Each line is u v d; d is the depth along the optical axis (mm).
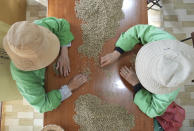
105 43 1362
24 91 1203
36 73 1243
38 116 2164
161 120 1482
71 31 1375
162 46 1013
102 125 1283
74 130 1305
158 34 1217
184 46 988
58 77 1345
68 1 1396
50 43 1034
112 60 1313
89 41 1360
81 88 1335
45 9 2250
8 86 1406
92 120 1281
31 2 2285
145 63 1048
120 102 1322
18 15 2105
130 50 1348
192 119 2023
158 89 1063
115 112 1297
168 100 1188
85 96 1320
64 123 1310
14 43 861
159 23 2197
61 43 1332
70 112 1313
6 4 1850
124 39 1283
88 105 1302
